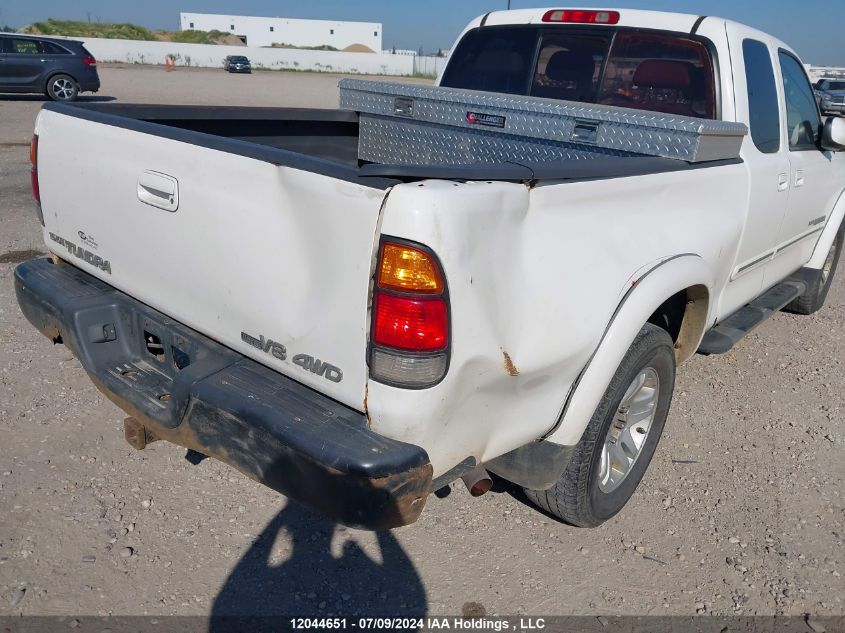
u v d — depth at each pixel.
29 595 2.51
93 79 18.55
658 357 2.90
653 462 3.59
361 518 1.93
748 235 3.66
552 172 2.13
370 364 1.95
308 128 4.38
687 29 3.74
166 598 2.54
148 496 3.06
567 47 4.22
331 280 2.01
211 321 2.43
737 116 3.63
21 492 3.01
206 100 22.97
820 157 4.64
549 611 2.61
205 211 2.32
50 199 3.11
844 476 3.55
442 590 2.67
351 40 100.38
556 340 2.23
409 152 4.15
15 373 4.00
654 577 2.80
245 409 2.10
